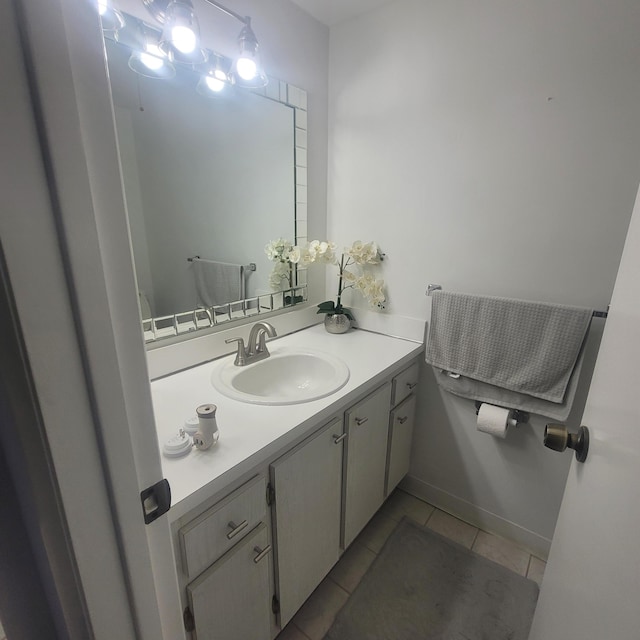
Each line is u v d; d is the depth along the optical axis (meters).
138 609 0.47
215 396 1.10
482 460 1.60
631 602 0.39
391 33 1.46
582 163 1.17
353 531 1.39
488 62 1.27
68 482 0.37
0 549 0.37
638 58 1.03
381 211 1.64
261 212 1.53
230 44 1.27
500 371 1.40
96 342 0.37
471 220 1.42
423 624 1.25
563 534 0.73
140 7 1.05
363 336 1.70
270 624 1.04
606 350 0.64
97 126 0.34
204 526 0.76
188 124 1.24
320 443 1.08
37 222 0.31
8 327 0.31
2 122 0.28
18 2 0.28
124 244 0.38
